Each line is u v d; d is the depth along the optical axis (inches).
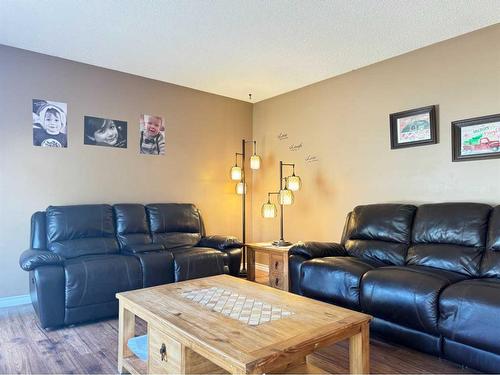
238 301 78.0
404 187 135.6
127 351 82.9
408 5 101.7
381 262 118.0
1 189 129.7
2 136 130.2
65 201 142.8
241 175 186.1
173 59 143.2
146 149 165.2
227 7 103.6
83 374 81.3
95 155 150.4
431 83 128.3
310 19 110.0
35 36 123.4
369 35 120.7
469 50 118.8
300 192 177.2
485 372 78.9
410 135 133.6
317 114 169.8
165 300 78.8
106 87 153.6
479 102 116.3
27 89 135.2
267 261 193.9
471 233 103.3
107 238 138.6
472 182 117.4
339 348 96.3
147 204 161.2
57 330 107.3
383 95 143.0
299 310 71.5
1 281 129.3
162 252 134.4
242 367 48.9
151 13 107.2
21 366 84.7
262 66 150.0
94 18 110.3
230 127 196.9
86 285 111.1
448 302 82.9
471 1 99.3
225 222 194.2
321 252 124.5
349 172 155.2
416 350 94.1
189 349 62.7
